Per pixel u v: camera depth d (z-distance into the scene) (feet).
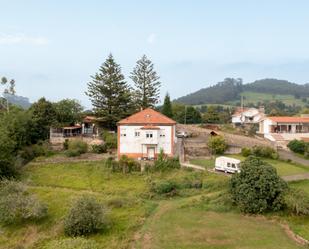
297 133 245.45
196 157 188.65
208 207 130.93
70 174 166.50
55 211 127.34
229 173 158.71
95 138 220.84
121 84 236.84
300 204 118.32
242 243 102.37
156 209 130.93
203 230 111.96
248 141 228.22
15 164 167.63
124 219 120.57
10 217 117.80
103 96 234.79
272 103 646.74
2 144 160.04
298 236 106.42
